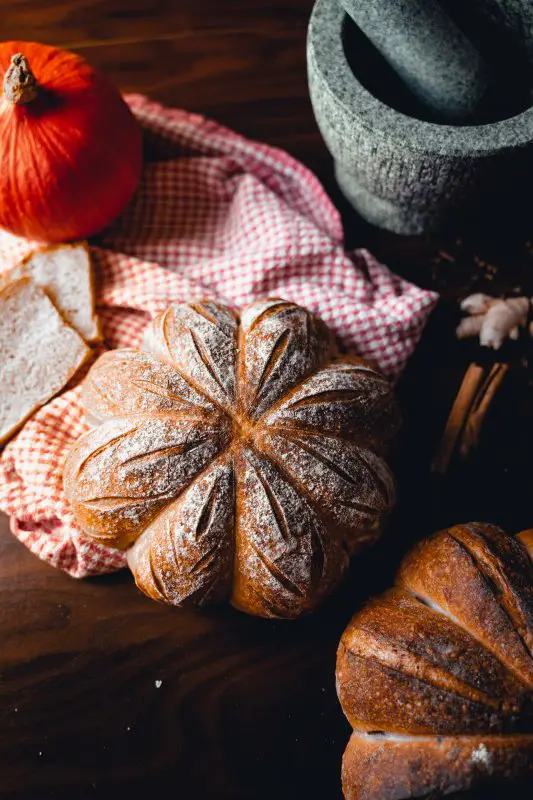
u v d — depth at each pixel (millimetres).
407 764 689
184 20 927
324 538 731
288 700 791
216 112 917
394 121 737
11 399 827
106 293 845
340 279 853
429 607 729
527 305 861
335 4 766
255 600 738
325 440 734
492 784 678
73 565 801
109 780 774
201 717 787
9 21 919
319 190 883
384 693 701
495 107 808
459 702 684
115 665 796
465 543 733
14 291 835
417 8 721
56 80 796
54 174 791
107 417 755
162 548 721
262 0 931
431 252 893
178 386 737
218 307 781
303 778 776
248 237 871
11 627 800
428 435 850
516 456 842
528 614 697
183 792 773
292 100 921
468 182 766
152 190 891
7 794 770
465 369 865
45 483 804
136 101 897
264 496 715
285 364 743
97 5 925
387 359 842
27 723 783
